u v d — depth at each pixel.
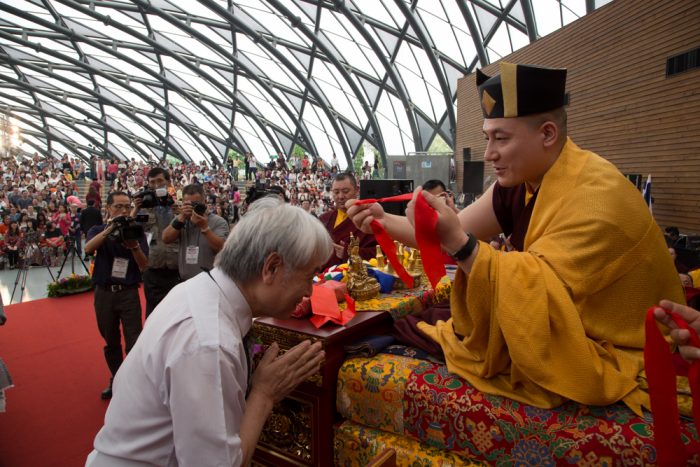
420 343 1.66
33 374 4.11
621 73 9.45
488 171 12.08
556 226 1.24
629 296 1.21
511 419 1.23
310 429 1.62
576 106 10.62
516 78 1.22
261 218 1.15
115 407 1.12
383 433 1.51
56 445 2.97
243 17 22.58
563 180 1.28
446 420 1.34
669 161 8.52
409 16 18.28
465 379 1.38
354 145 30.48
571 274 1.17
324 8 20.34
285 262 1.11
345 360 1.63
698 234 8.02
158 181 4.06
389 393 1.45
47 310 6.20
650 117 8.86
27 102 39.41
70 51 28.83
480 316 1.26
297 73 25.52
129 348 3.57
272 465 1.74
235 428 1.08
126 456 1.07
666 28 8.45
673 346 1.28
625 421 1.15
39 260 10.14
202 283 1.15
